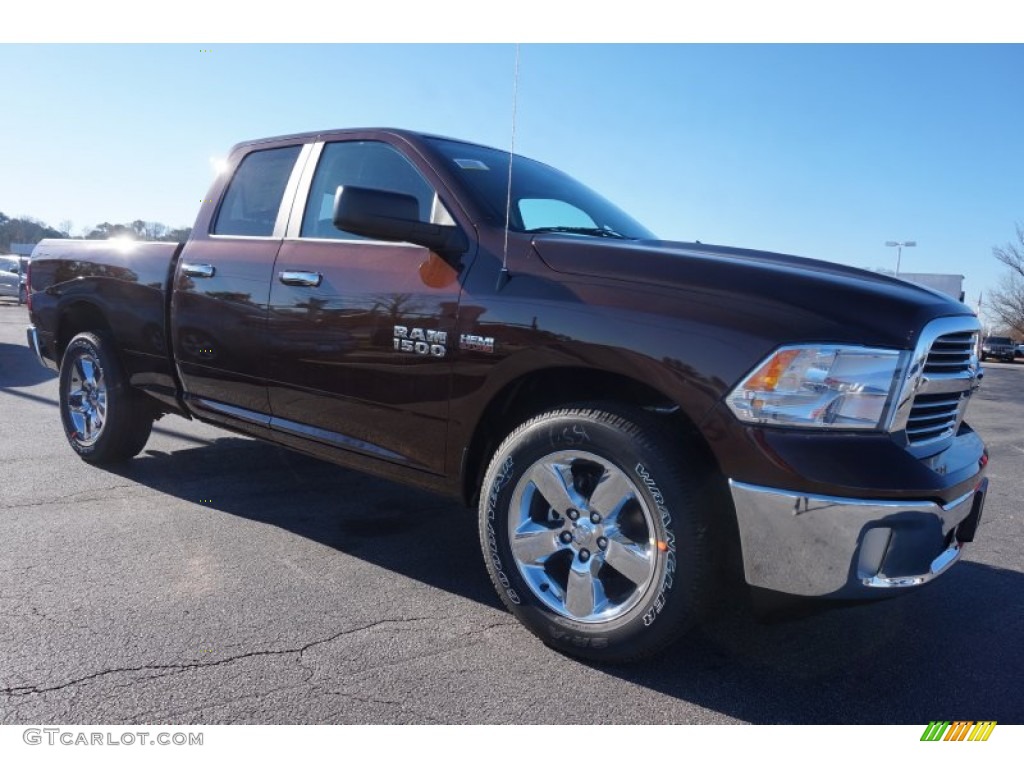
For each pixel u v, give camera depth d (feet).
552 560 9.30
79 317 16.29
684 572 7.99
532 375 9.23
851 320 7.77
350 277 10.85
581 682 8.37
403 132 11.53
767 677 8.71
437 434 9.93
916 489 7.52
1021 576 12.35
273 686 7.98
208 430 20.02
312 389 11.32
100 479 15.10
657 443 8.14
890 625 10.25
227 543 11.98
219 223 13.51
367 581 10.80
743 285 8.19
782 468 7.55
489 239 9.85
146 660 8.34
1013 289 187.32
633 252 8.95
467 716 7.63
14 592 9.89
